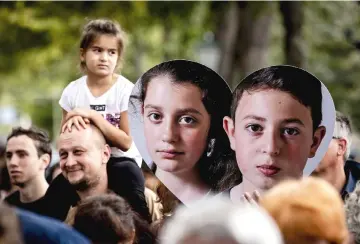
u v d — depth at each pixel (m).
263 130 9.27
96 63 10.70
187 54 38.59
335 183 10.59
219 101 9.46
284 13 26.95
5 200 11.30
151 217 10.16
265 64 28.97
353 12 33.03
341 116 10.65
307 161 9.27
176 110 9.50
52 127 60.53
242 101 9.35
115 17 33.19
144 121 9.61
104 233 8.03
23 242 6.27
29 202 11.09
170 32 36.12
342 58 38.47
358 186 8.40
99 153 10.02
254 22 28.52
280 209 6.09
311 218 6.05
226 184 9.48
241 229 4.92
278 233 5.09
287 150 9.23
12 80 49.12
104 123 10.08
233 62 29.17
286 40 26.92
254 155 9.30
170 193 9.62
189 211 5.05
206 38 39.25
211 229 4.92
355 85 40.03
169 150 9.54
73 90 10.94
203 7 33.00
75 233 6.45
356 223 8.24
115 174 10.26
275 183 9.27
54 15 34.41
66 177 10.02
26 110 57.78
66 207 10.58
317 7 33.62
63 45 35.31
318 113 9.25
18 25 36.06
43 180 11.18
